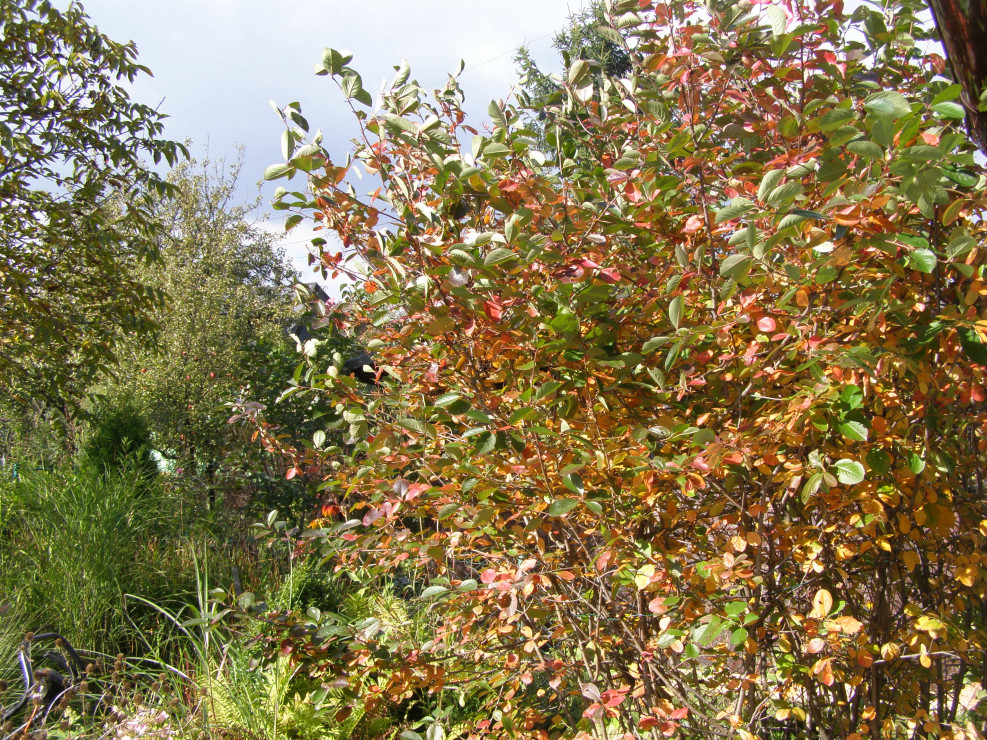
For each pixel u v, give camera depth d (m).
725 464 2.03
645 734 2.36
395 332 2.57
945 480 2.17
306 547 3.31
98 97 7.00
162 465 9.80
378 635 2.96
